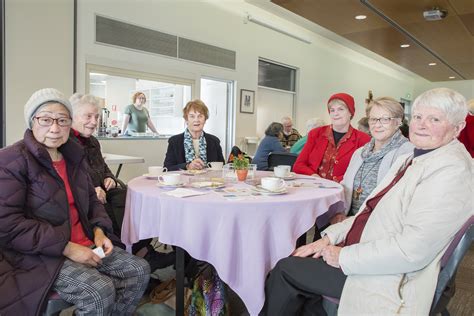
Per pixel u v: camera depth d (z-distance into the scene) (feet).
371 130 6.50
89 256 4.54
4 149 4.36
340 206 6.05
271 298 4.64
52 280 4.17
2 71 10.96
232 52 18.60
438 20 14.48
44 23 11.84
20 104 11.50
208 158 8.89
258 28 20.07
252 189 5.70
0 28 10.83
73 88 12.69
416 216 3.69
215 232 4.75
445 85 38.34
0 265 4.01
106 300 4.31
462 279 8.18
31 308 3.98
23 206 4.34
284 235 4.82
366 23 14.82
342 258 4.03
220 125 19.72
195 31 16.61
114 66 13.75
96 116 7.07
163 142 15.92
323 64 25.89
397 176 4.54
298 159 8.59
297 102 24.02
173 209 4.87
